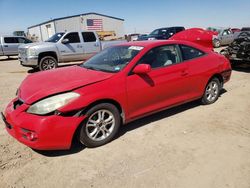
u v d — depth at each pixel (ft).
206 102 18.25
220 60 18.43
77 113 11.30
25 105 11.23
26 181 10.09
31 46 35.76
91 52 41.42
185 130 14.32
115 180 10.03
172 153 11.89
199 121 15.56
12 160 11.52
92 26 142.61
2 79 32.14
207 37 29.71
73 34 39.55
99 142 12.49
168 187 9.56
